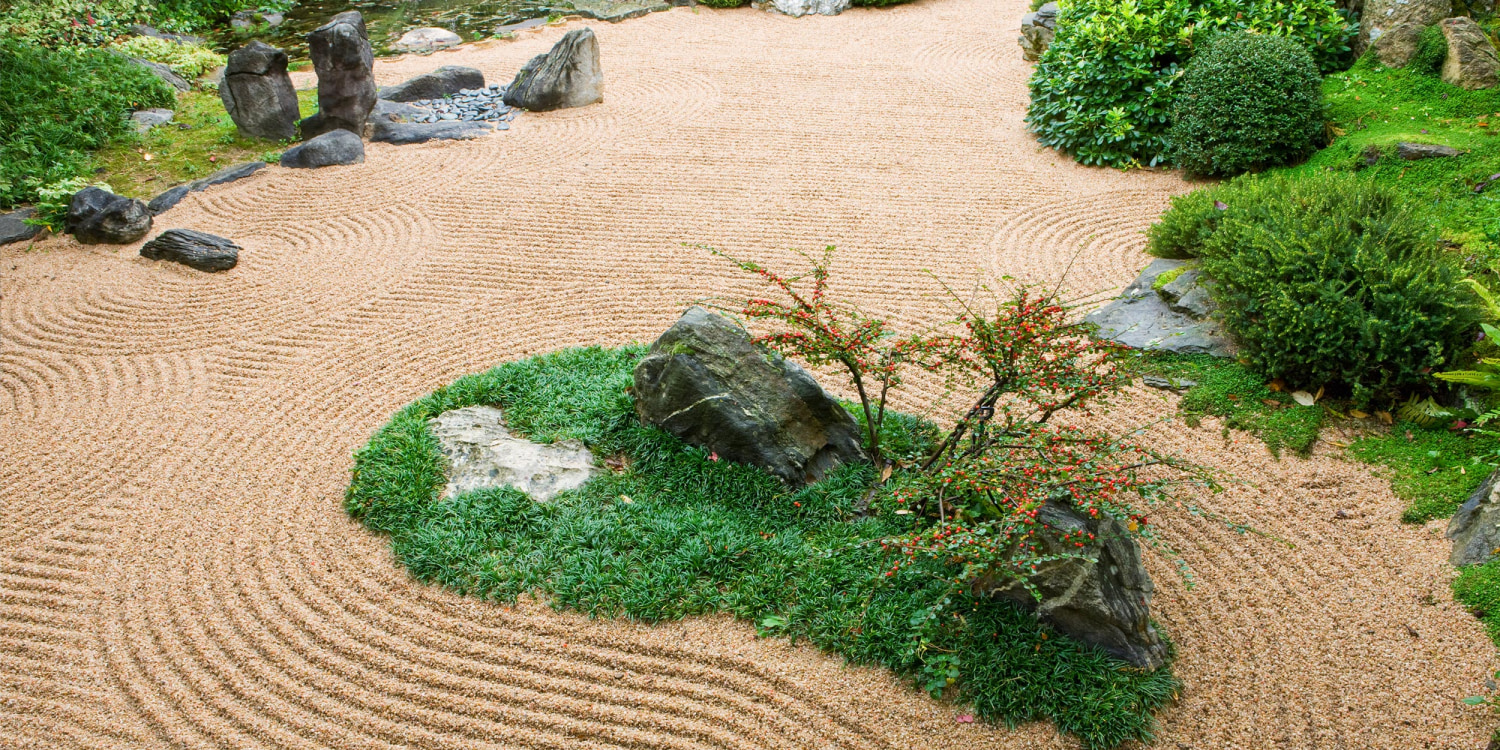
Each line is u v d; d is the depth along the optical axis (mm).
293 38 11578
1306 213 5941
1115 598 4629
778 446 5254
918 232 7258
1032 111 8469
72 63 9133
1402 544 5023
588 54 9078
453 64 10312
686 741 4484
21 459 5672
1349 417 5574
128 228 7371
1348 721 4488
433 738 4508
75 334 6543
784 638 4750
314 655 4746
